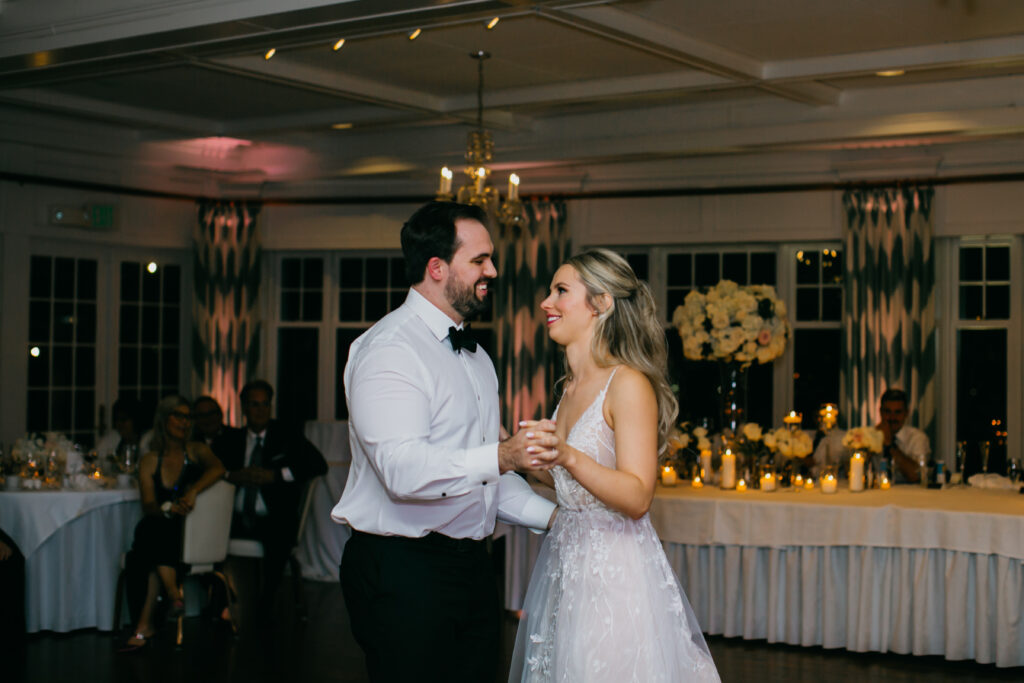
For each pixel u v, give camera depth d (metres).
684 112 8.38
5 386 8.76
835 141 7.98
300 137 9.70
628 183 9.26
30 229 8.87
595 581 3.15
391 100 7.72
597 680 3.09
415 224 3.13
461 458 2.84
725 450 6.48
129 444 7.55
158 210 9.79
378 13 5.19
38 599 6.50
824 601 5.96
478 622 3.19
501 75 7.39
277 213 10.26
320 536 8.20
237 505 6.93
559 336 3.24
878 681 5.45
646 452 3.03
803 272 9.05
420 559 3.08
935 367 8.50
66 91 7.93
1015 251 8.38
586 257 3.21
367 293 10.29
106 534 6.65
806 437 6.35
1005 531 5.54
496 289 9.68
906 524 5.77
